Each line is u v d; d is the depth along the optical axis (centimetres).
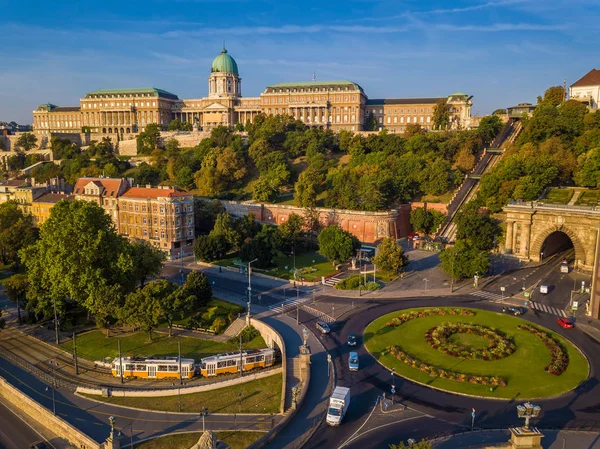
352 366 7544
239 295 11625
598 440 5653
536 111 19650
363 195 17275
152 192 16200
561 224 13200
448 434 5806
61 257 9975
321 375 7419
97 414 7031
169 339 9581
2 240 14450
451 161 19912
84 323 10581
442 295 11344
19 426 7144
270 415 6681
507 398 6650
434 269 13550
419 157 19150
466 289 11744
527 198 14888
